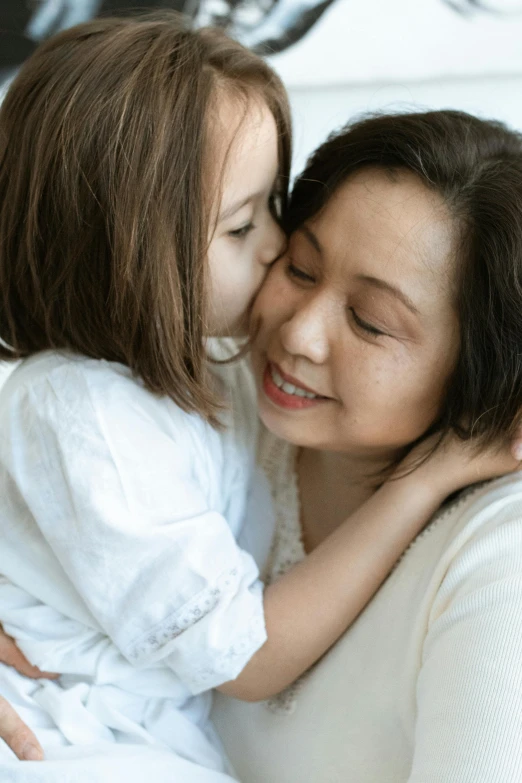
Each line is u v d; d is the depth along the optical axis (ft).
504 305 2.30
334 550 2.52
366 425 2.50
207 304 2.67
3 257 2.77
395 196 2.34
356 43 5.18
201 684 2.48
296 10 5.08
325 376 2.49
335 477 2.88
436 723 1.97
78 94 2.53
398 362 2.39
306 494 2.98
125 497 2.44
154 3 4.99
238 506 2.90
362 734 2.40
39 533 2.67
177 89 2.51
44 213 2.61
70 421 2.52
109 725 2.60
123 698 2.64
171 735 2.62
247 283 2.78
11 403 2.65
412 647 2.27
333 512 2.93
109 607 2.44
